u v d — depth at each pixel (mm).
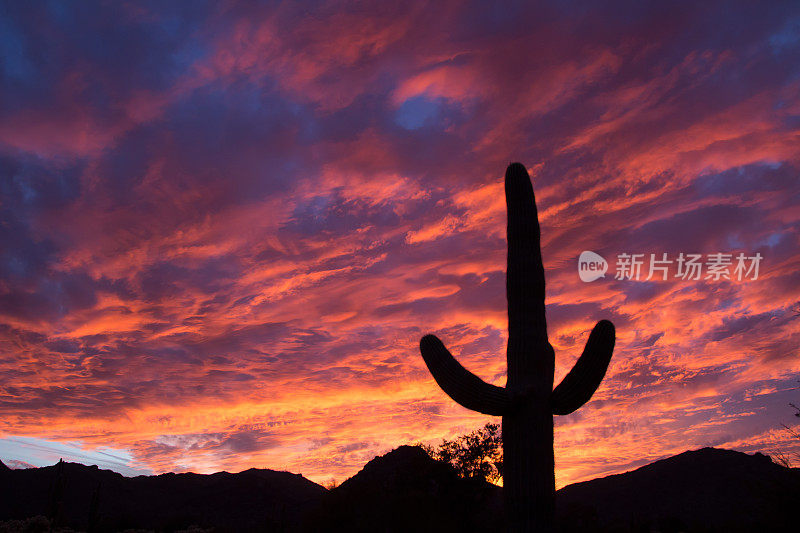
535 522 8945
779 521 14070
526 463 9195
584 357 9523
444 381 9883
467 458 27219
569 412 9703
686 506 42531
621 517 44312
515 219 10594
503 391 9523
